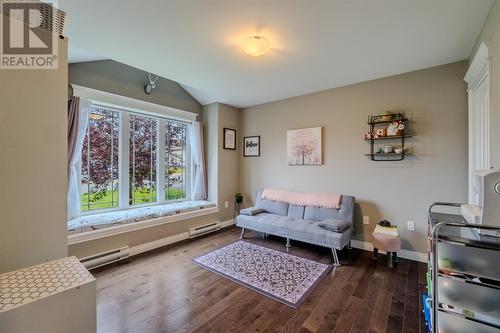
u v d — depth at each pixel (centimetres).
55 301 89
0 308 79
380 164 304
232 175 459
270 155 423
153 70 282
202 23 186
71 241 246
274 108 417
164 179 398
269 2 162
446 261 112
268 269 258
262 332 163
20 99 112
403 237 288
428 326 147
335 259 270
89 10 168
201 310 187
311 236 290
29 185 115
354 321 174
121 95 323
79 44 219
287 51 233
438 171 265
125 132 346
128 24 187
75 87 277
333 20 183
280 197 380
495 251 103
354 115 325
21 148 112
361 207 320
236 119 468
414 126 279
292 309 188
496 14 157
